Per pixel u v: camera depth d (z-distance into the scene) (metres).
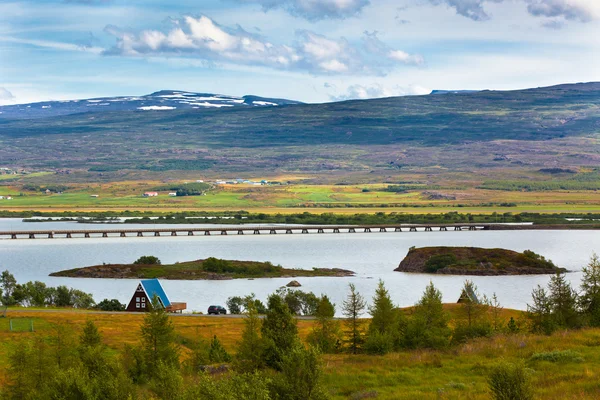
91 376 95.50
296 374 71.44
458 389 77.31
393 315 133.62
